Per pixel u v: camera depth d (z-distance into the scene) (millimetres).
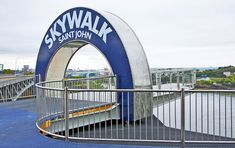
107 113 11828
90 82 14805
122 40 13375
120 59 13312
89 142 7555
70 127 10094
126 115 12273
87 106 10367
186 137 8906
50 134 8289
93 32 14492
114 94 12359
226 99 7438
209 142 6750
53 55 16797
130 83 13008
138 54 13711
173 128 10367
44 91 9047
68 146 7234
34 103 16109
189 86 17688
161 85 17312
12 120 11086
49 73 17297
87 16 14805
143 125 11648
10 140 8094
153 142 7109
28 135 8617
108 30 13820
